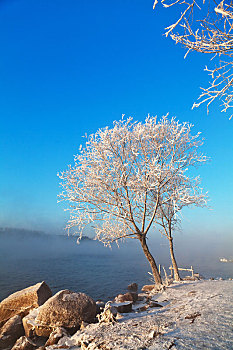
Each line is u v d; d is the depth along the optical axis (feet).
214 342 13.87
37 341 28.32
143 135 50.60
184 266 158.51
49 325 28.19
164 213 58.85
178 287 43.60
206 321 18.40
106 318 24.57
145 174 49.62
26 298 37.09
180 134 51.57
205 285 40.98
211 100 11.60
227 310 20.77
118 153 51.47
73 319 28.40
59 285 94.22
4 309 37.29
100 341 18.66
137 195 48.03
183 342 14.58
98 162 50.14
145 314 26.84
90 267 167.53
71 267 166.50
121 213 49.14
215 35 9.91
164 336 16.56
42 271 142.20
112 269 154.51
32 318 30.89
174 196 48.01
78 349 20.29
